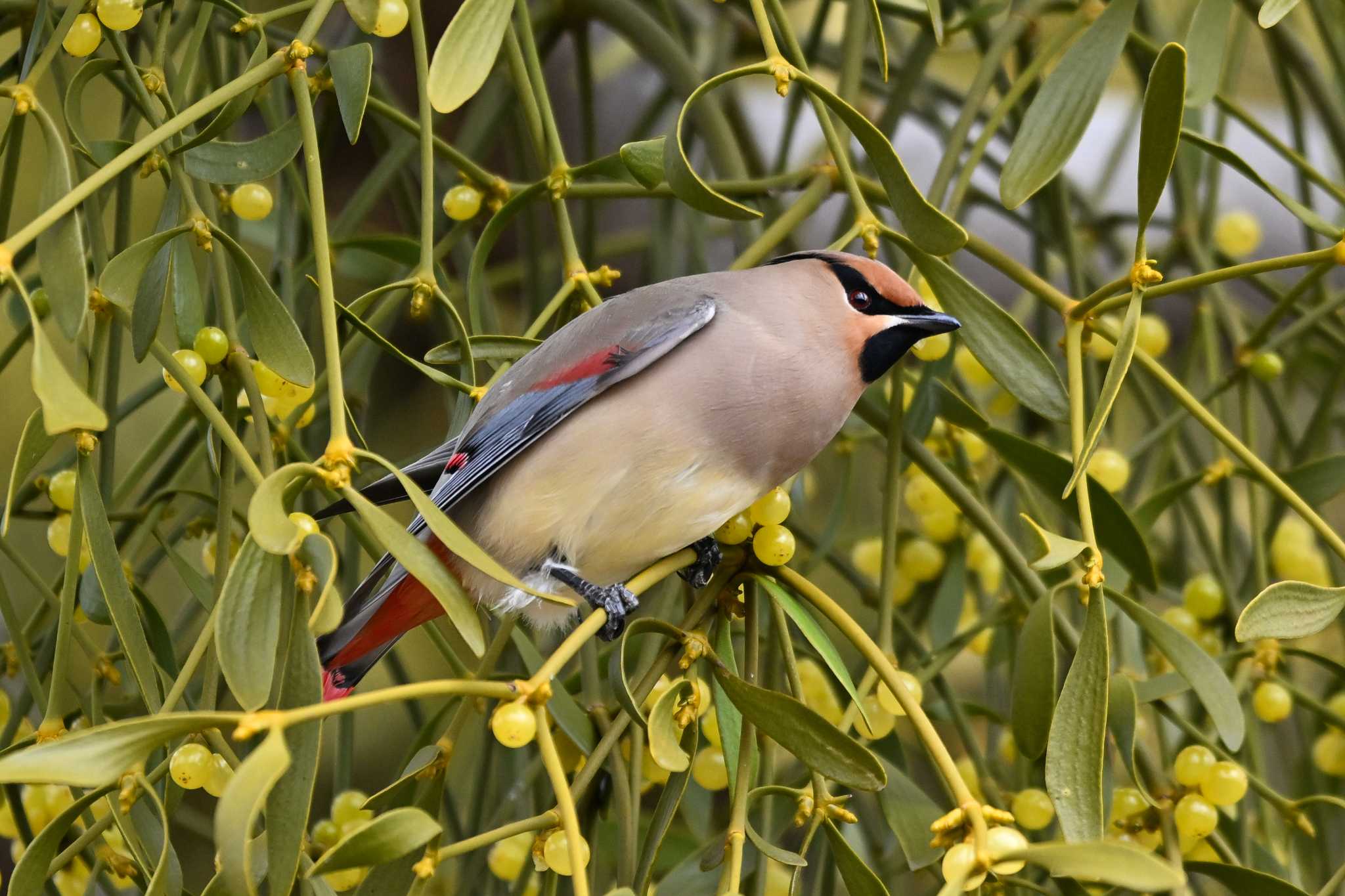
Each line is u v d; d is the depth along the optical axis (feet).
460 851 13.69
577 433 18.81
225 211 20.81
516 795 20.99
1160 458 24.35
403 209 26.37
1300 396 32.32
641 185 19.63
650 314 19.22
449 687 13.12
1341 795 23.97
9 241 13.48
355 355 23.41
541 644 24.26
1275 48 26.55
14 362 28.58
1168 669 23.13
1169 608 25.77
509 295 32.45
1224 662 20.48
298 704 13.25
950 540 24.25
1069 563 20.75
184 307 17.92
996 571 25.80
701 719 19.79
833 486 30.27
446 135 30.66
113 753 11.95
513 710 13.51
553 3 26.48
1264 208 34.09
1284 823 22.75
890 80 29.01
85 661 26.81
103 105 28.86
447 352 19.19
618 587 19.12
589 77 27.02
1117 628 21.31
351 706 12.43
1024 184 17.54
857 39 22.45
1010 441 19.58
